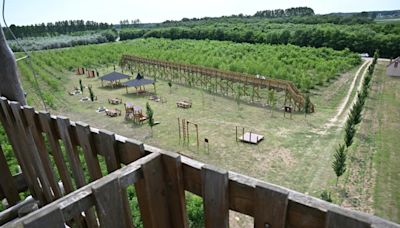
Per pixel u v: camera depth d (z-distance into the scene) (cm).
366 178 948
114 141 164
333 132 1347
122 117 1698
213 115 1662
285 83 1769
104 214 123
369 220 89
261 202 115
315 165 1043
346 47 3997
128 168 132
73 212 113
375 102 1791
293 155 1129
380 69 2853
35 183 265
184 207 150
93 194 118
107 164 174
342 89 2162
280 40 4725
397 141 1223
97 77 2983
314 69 2820
